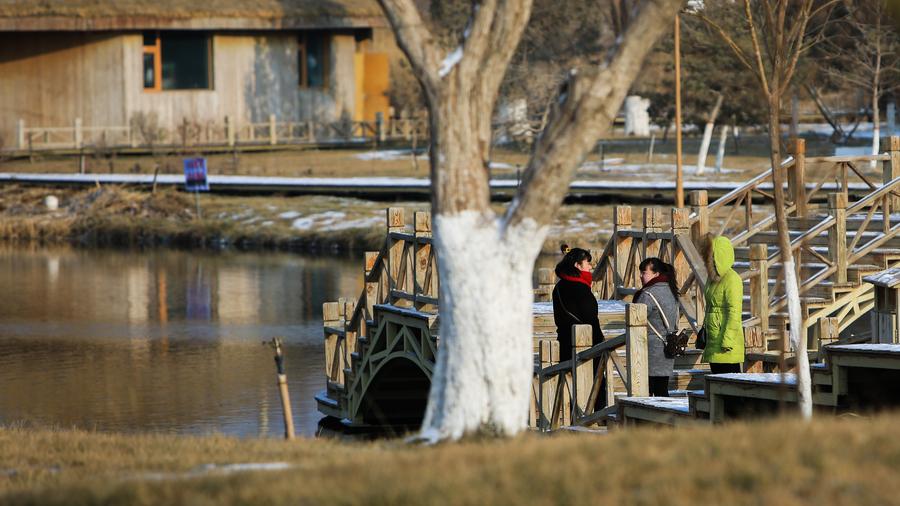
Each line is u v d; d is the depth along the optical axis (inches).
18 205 7780.5
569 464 1090.1
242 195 7662.4
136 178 7849.4
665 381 2046.0
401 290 2716.5
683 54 7007.9
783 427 1203.9
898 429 1159.0
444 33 7839.6
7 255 6727.4
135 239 7263.8
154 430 2797.7
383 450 1393.9
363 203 7313.0
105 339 4197.8
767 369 2022.6
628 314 1920.5
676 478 1024.2
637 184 6397.6
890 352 1632.6
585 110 1330.0
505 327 1386.6
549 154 1344.7
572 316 2114.9
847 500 953.5
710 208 2640.3
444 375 1406.3
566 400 2103.8
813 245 2669.8
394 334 2755.9
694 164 7657.5
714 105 7135.8
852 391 1721.2
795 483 997.2
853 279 2488.9
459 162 1374.3
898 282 2132.1
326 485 1077.1
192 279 5679.1
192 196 7618.1
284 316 4658.0
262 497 1051.3
